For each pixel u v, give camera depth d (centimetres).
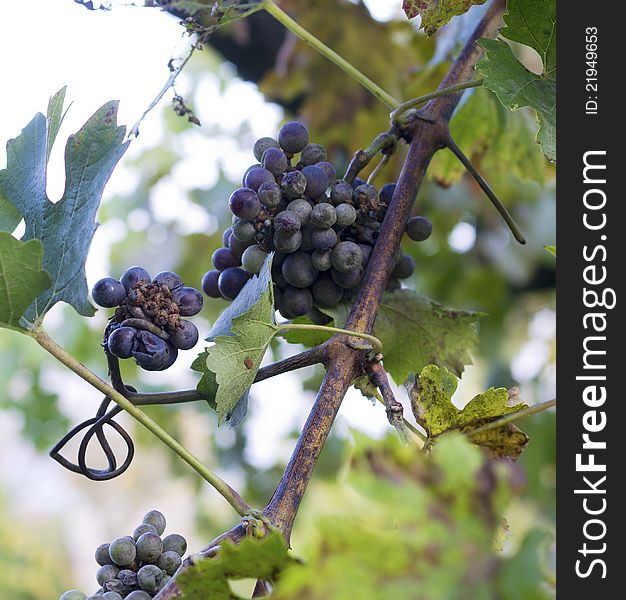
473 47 65
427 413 54
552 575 41
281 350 131
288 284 58
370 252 58
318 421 51
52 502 271
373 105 115
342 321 58
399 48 116
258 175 55
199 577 43
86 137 55
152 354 52
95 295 52
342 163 118
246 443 141
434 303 65
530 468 137
